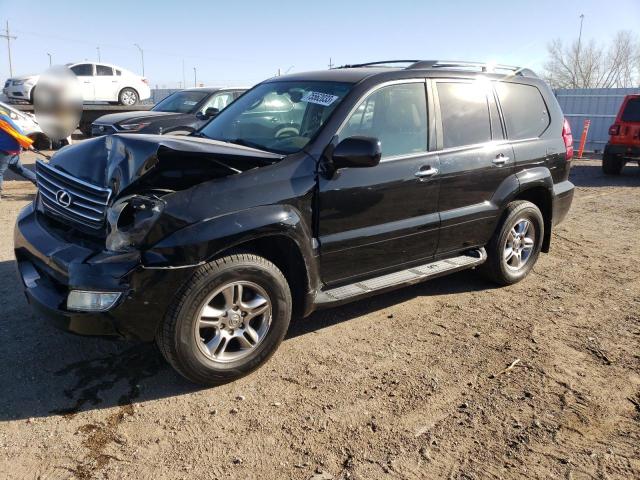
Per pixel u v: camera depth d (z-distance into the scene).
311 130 3.89
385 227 4.09
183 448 2.88
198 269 3.18
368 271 4.12
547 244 5.64
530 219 5.31
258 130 4.22
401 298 5.01
